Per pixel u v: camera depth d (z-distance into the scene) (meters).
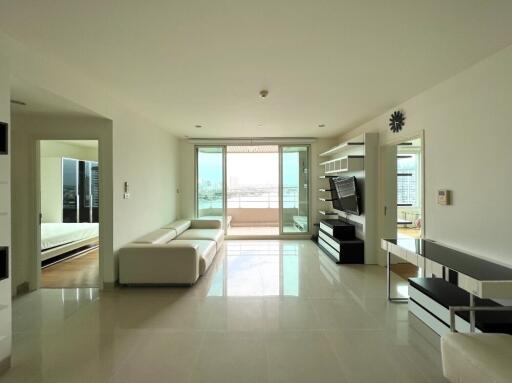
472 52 2.46
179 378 1.98
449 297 2.53
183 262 3.71
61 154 6.80
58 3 1.78
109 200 3.65
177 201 6.75
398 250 3.02
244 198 9.67
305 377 1.99
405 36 2.20
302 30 2.12
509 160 2.35
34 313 3.02
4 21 1.96
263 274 4.31
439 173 3.19
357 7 1.84
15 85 2.42
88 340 2.48
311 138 6.75
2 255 2.04
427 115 3.40
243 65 2.71
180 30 2.11
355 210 5.05
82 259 5.23
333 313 2.99
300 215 7.15
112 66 2.73
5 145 2.07
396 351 2.30
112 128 3.63
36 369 2.09
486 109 2.57
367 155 4.84
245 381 1.95
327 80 3.09
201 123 5.18
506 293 1.94
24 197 3.68
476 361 1.55
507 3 1.79
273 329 2.65
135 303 3.27
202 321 2.82
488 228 2.55
